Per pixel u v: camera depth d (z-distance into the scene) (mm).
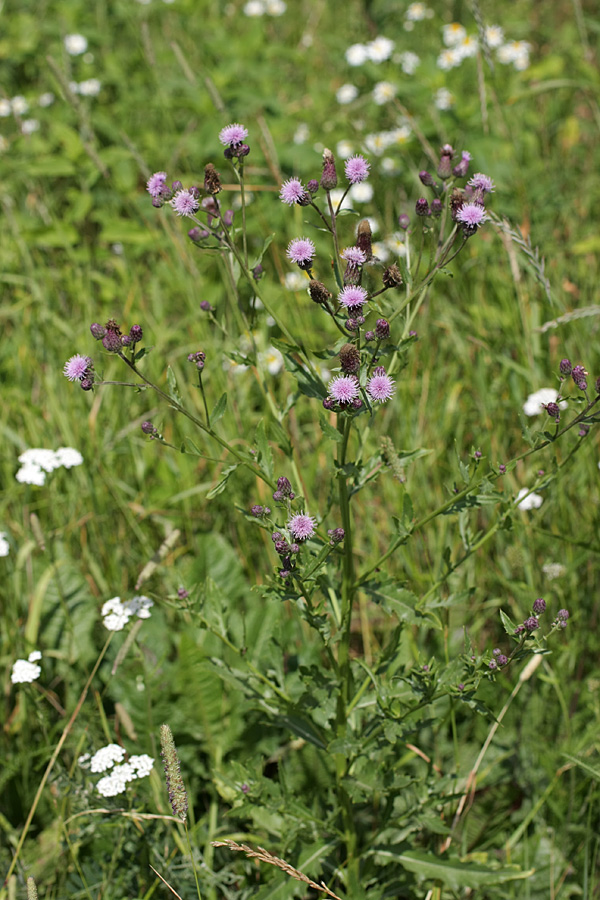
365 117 5719
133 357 1948
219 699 2721
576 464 3219
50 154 5168
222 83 5262
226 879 2396
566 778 2664
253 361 2264
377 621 3240
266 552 3273
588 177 5035
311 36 6691
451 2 6516
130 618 2504
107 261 4750
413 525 2064
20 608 3088
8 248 4633
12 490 3350
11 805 2672
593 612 2945
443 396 3668
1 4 6461
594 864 2439
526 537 3012
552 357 3686
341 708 2229
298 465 3428
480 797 2674
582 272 4203
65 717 2736
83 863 2520
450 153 2020
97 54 6371
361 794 2184
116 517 3426
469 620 3082
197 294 4043
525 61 5711
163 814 2449
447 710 2783
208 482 3432
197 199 2031
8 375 3959
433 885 2387
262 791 2299
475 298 4082
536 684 2818
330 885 2445
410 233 2143
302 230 4613
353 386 1801
